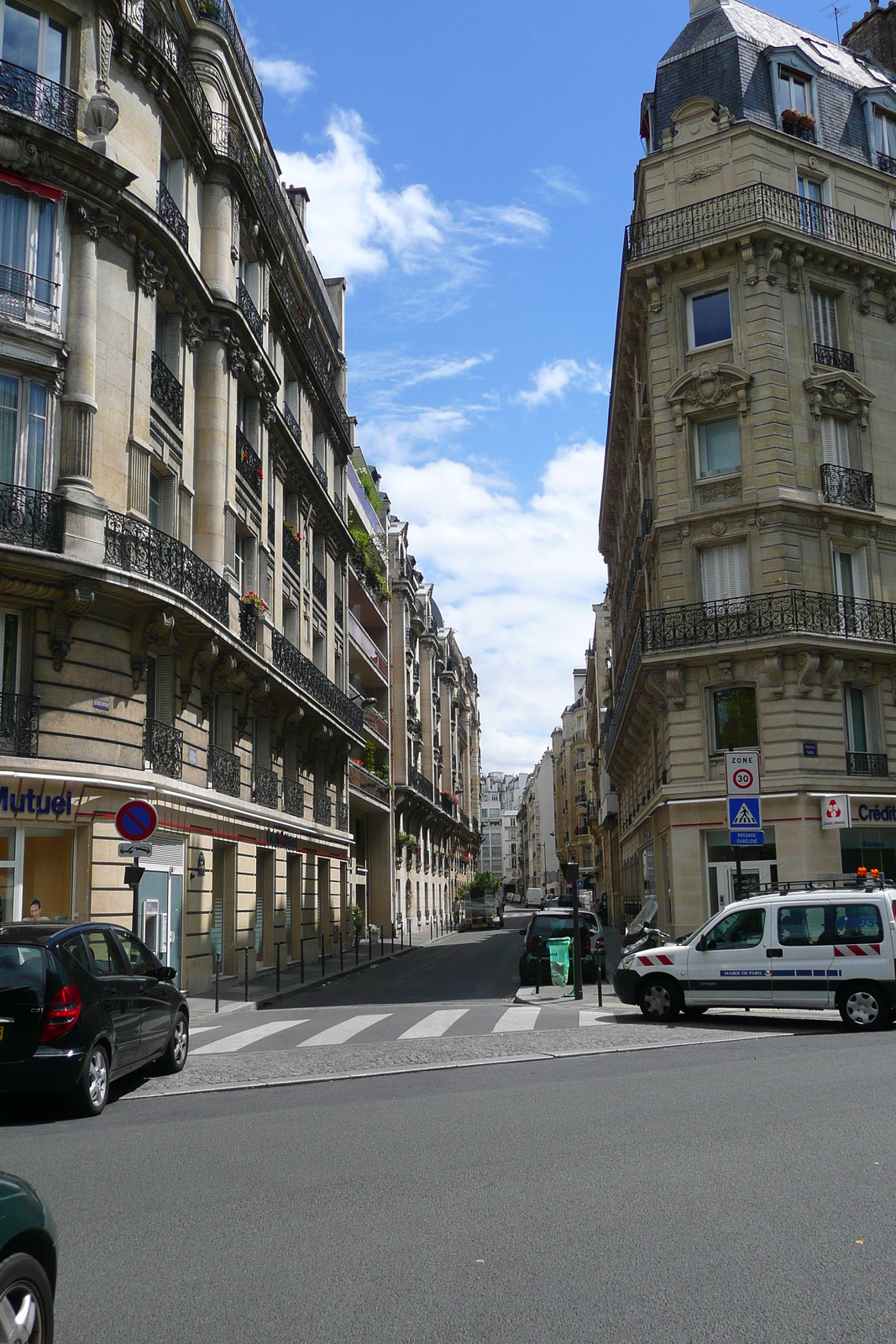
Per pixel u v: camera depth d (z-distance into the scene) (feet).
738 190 95.86
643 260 97.55
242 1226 19.56
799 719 87.51
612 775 170.30
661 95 105.81
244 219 88.94
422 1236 18.60
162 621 65.41
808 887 53.36
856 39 129.59
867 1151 23.43
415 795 194.29
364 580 157.69
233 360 83.71
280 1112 31.45
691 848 89.66
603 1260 17.08
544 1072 37.78
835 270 97.76
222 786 80.48
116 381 65.26
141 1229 19.56
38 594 58.70
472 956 125.90
